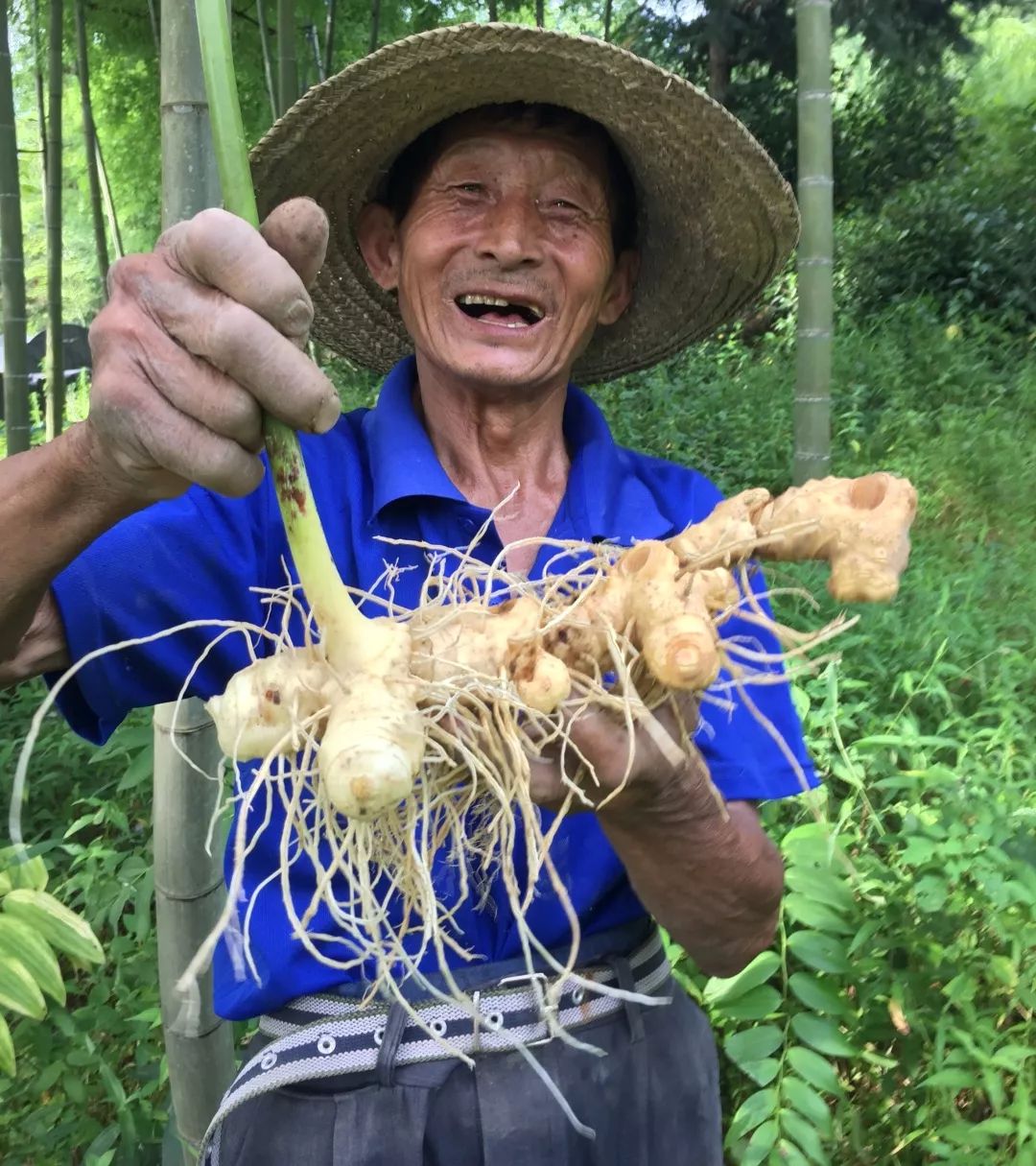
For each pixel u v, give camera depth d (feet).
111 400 2.35
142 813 8.74
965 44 28.50
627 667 2.77
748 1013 5.18
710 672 2.52
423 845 2.76
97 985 6.49
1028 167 27.68
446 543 3.93
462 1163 3.62
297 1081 3.58
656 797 3.00
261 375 2.32
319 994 3.70
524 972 3.71
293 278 2.34
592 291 4.13
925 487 14.64
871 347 20.22
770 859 3.70
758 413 16.85
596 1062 3.78
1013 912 5.69
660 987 4.12
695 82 29.43
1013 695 8.05
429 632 2.89
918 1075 5.65
